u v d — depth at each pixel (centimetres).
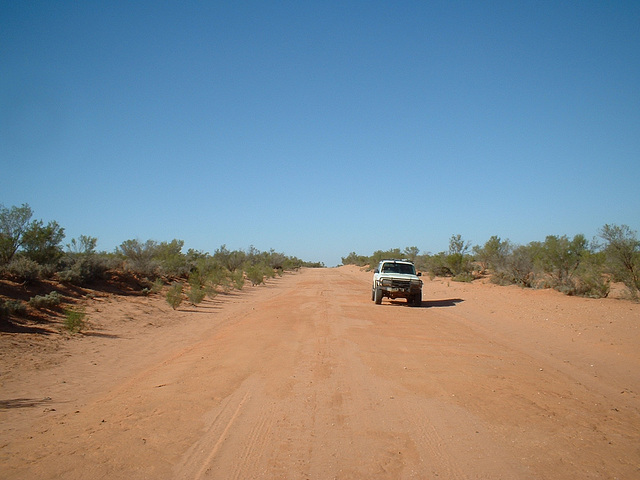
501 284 3294
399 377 834
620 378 886
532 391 759
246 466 485
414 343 1170
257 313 1867
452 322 1586
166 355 1162
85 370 983
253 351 1062
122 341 1309
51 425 630
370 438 558
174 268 3083
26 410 709
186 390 770
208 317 1866
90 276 2078
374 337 1248
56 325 1370
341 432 578
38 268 1725
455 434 569
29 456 510
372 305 2117
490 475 461
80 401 774
